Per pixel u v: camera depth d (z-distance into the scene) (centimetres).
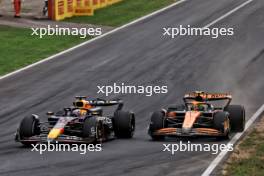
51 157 5912
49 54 12950
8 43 13650
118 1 18650
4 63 12119
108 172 5378
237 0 18562
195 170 5531
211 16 16462
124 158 5919
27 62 12269
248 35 14388
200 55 12681
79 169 5456
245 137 7050
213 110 7125
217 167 5650
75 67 11850
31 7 18025
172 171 5475
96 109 6919
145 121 8281
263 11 16925
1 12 17112
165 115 7025
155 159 5903
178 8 17612
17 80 10875
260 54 12738
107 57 12662
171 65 11925
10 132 7438
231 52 12925
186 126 6725
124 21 16175
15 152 6175
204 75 11181
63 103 9344
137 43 13838
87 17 16600
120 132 7025
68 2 16588
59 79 10938
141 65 11944
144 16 16700
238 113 7256
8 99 9562
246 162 5869
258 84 10650
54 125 6569
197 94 7275
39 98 9631
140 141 6888
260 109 9012
